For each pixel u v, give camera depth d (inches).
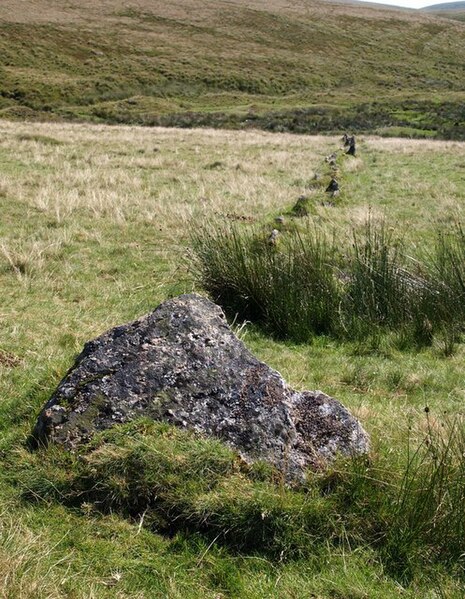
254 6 4025.6
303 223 506.3
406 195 703.1
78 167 754.8
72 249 418.3
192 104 2418.8
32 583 132.6
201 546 148.9
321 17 4023.1
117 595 135.9
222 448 162.2
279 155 984.3
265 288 319.9
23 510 159.0
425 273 351.9
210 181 711.7
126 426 166.7
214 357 177.8
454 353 297.3
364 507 154.4
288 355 283.7
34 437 179.0
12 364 242.8
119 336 187.2
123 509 159.2
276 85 2861.7
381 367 277.1
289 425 168.7
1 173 663.8
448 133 1824.6
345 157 971.9
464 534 146.9
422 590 139.0
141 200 580.4
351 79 3117.6
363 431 177.9
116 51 2866.6
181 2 3878.0
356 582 139.9
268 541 149.4
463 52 3804.1
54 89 2281.0
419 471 166.2
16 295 327.9
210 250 348.5
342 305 321.1
